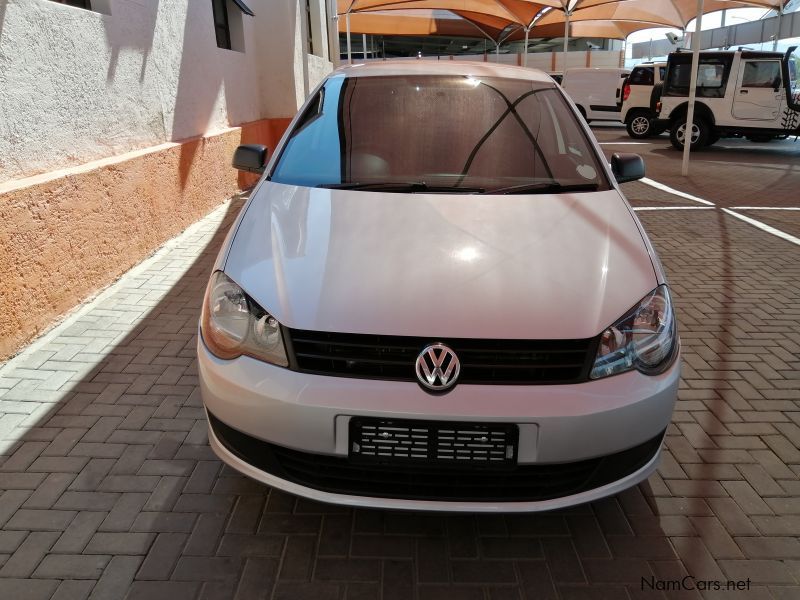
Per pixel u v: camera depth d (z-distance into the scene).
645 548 2.25
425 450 1.93
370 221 2.41
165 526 2.29
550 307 2.03
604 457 2.01
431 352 1.92
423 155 2.91
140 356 3.55
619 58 33.69
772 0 19.81
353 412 1.90
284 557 2.17
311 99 3.38
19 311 3.51
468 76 3.41
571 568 2.15
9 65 3.50
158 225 5.32
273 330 2.03
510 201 2.58
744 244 6.20
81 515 2.34
